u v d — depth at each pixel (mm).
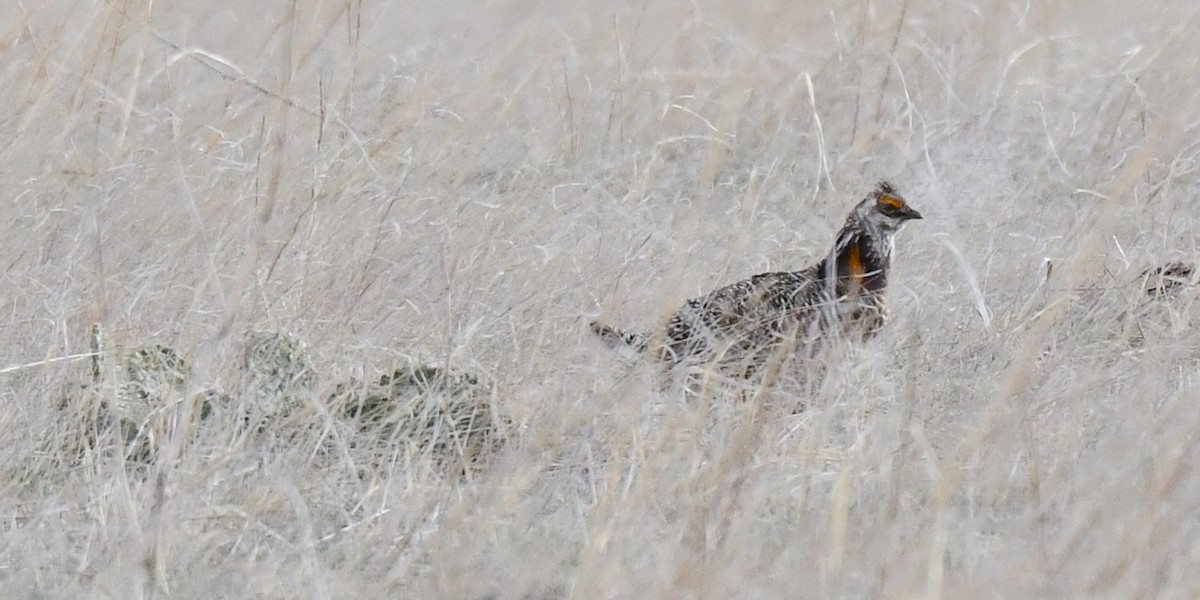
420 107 30984
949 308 25141
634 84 35406
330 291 24062
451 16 43094
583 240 27062
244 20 39406
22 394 20422
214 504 18734
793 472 19281
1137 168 21906
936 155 32344
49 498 18672
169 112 30312
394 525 17906
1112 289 23656
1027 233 28781
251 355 21453
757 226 27656
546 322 22469
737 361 23219
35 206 25766
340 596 16922
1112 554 16734
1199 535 17609
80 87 27797
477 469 20297
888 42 38312
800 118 33906
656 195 30562
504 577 17250
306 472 19094
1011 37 41281
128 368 21141
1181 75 35750
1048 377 21281
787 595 16406
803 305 24859
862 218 26062
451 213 26609
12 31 29594
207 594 17219
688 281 25266
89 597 16812
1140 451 18547
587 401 20484
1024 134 35344
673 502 18594
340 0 29844
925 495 19125
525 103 35781
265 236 24688
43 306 22922
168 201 26078
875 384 21531
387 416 20812
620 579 16609
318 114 27844
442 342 22656
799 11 39875
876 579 16344
